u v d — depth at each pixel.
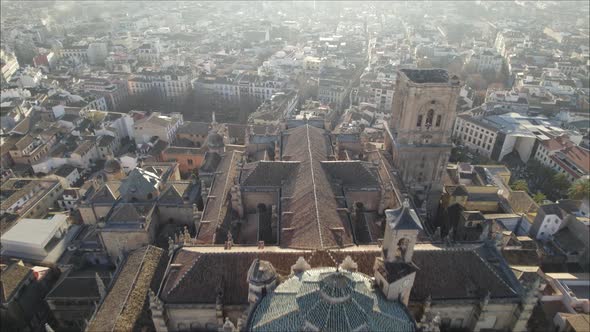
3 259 109.62
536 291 68.94
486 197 138.38
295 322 54.91
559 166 171.50
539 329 95.75
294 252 73.00
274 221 94.38
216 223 94.12
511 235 117.69
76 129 193.75
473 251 74.75
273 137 135.50
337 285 54.97
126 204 107.88
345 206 92.75
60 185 150.88
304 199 89.50
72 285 98.81
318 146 115.38
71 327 101.31
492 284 72.44
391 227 60.59
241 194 100.19
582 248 119.81
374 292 61.69
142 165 141.88
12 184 147.88
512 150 193.62
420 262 73.06
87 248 110.56
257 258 72.50
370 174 103.50
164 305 69.19
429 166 115.94
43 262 110.50
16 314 99.44
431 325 57.28
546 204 129.00
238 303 69.19
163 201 114.00
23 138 181.88
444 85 103.44
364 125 196.38
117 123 199.38
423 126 109.69
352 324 52.69
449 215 129.12
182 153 163.88
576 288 107.56
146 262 90.25
